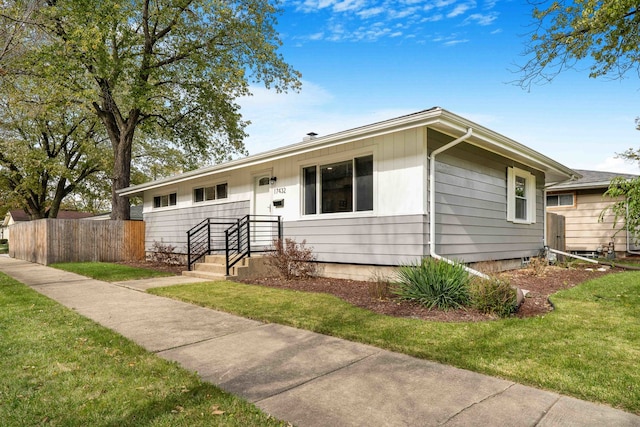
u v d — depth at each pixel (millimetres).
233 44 16578
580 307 5285
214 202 12156
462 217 7930
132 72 14906
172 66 16875
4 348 3744
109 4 13188
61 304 6012
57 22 13086
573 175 11836
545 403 2570
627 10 7965
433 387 2842
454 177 7746
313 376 3076
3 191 24719
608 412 2439
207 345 3900
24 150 21859
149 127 17484
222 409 2508
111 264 13023
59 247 13836
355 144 8031
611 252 13023
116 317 5125
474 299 5121
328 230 8508
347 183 8227
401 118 6492
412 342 3816
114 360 3420
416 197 6988
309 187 9078
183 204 13617
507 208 9562
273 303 5785
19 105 14617
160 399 2643
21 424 2316
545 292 6574
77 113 22203
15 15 8852
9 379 2982
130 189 15289
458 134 7199
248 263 8750
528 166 10594
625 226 9820
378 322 4586
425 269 5688
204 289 7172
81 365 3293
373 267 7703
